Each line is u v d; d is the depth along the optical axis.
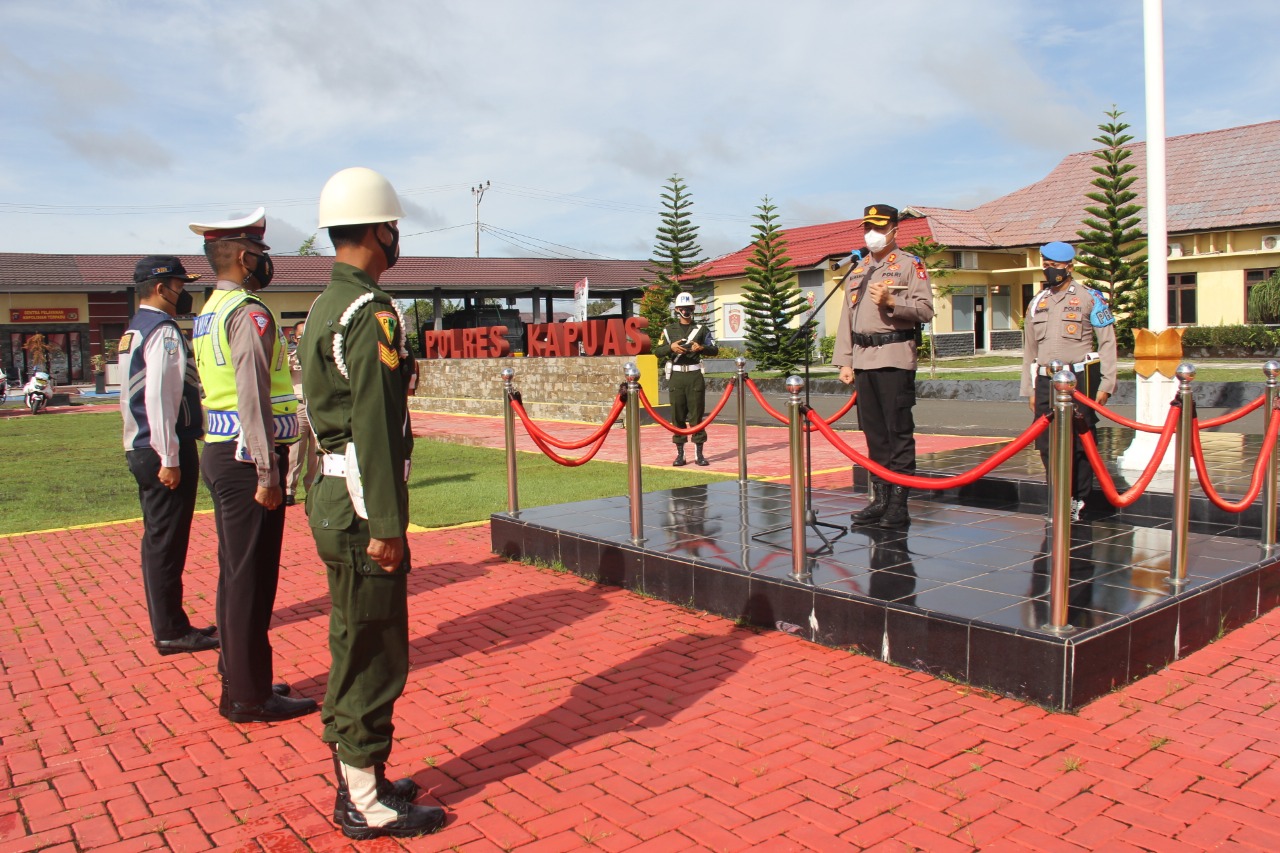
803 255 34.12
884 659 4.64
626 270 44.28
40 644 5.38
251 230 4.32
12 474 12.73
